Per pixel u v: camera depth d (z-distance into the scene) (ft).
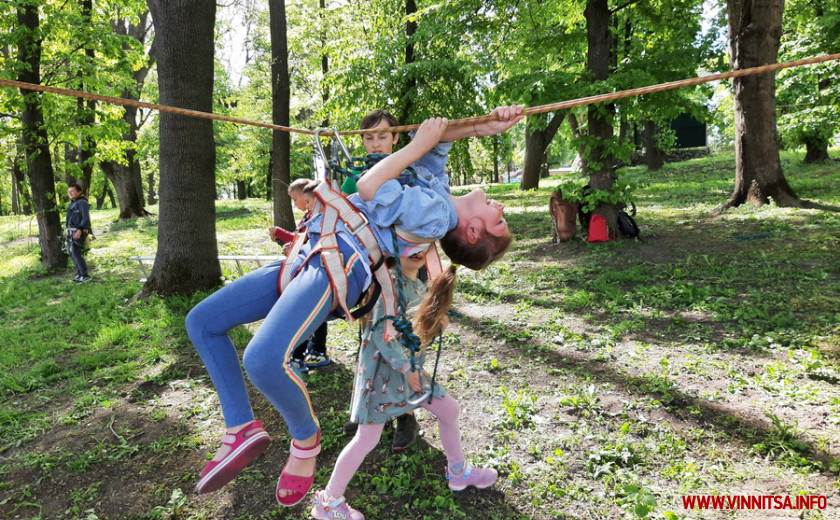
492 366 16.19
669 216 40.65
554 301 22.86
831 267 22.93
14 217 119.24
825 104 47.60
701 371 14.79
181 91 25.48
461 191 78.48
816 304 18.84
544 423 12.79
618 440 11.82
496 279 27.30
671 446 11.43
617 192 32.89
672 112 32.50
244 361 6.63
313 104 75.77
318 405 14.53
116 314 24.47
